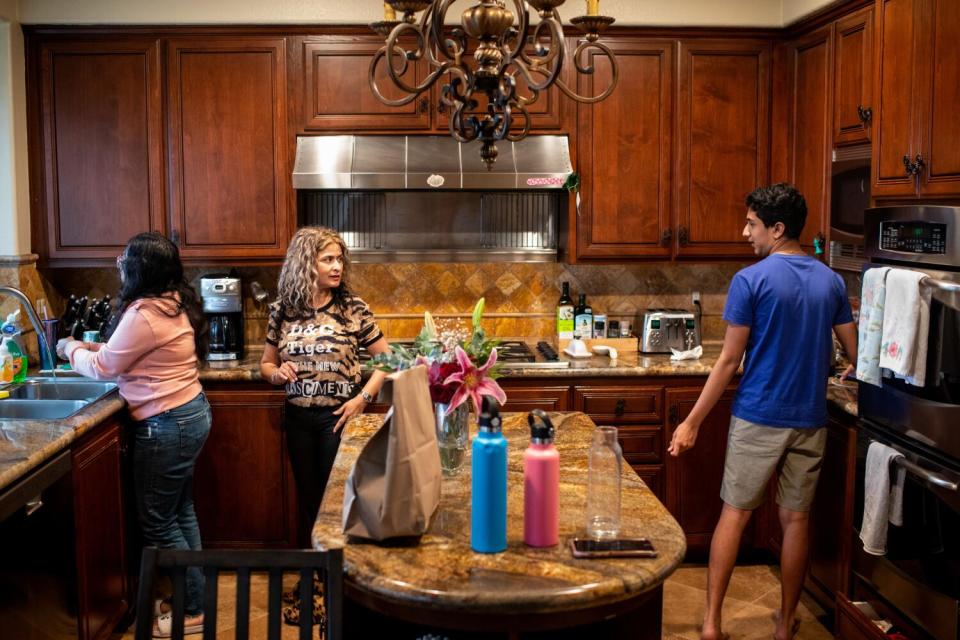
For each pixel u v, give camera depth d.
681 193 4.14
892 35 3.12
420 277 4.46
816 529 3.48
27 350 3.95
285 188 4.04
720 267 4.55
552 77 2.01
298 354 3.33
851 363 3.28
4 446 2.62
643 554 1.79
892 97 3.12
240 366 3.87
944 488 2.56
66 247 4.04
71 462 2.84
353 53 3.99
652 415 3.88
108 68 3.97
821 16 3.76
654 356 4.14
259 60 3.99
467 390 2.21
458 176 3.95
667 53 4.09
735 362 3.06
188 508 3.46
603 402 3.86
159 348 3.17
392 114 4.03
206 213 4.04
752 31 4.09
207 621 1.66
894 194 3.12
